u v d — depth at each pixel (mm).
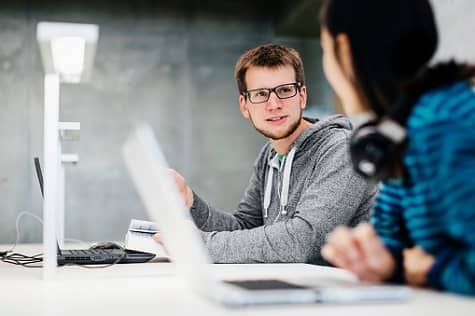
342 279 1082
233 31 5629
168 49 5508
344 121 2045
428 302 861
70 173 5262
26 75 5234
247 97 2184
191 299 946
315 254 1728
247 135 5582
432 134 850
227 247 1638
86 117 5301
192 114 5512
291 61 2143
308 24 5348
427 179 856
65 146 5258
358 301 839
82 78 1795
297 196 2064
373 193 1853
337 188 1788
